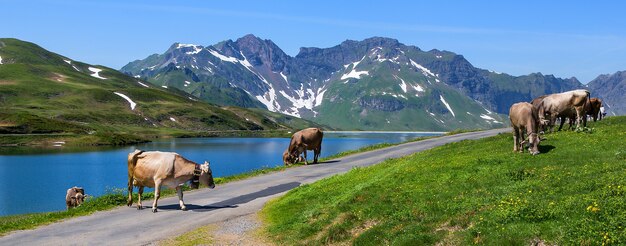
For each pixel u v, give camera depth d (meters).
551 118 35.38
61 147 149.38
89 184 71.38
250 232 23.02
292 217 24.19
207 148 151.12
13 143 158.25
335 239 20.09
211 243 21.41
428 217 19.25
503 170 23.95
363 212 21.89
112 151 133.50
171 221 25.70
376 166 37.91
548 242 14.88
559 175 21.14
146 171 28.67
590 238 14.17
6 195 62.38
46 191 65.44
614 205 15.55
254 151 138.12
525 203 17.73
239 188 38.03
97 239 22.19
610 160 22.70
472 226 17.28
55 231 23.88
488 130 90.38
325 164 51.19
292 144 52.31
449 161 29.75
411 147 63.34
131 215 27.59
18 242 21.81
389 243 18.06
